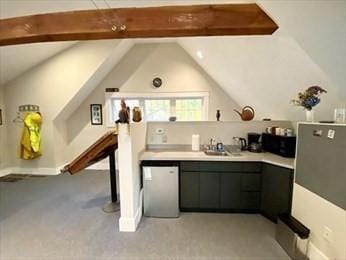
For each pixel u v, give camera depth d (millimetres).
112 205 3467
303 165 2340
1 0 2762
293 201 2525
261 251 2375
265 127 3549
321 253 2066
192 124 3607
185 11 2428
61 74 4980
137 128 3041
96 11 2520
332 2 1705
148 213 3148
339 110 2156
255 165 3109
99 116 5703
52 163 5266
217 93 5652
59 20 2576
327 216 1994
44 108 5109
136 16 2480
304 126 2322
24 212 3316
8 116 5215
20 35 2646
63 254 2344
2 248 2453
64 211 3342
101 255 2326
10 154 5320
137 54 5641
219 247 2447
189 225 2914
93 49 4855
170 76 5672
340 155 1850
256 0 2127
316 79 2443
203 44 4121
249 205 3189
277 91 3264
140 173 3166
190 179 3191
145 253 2354
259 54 2826
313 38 2010
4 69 4574
